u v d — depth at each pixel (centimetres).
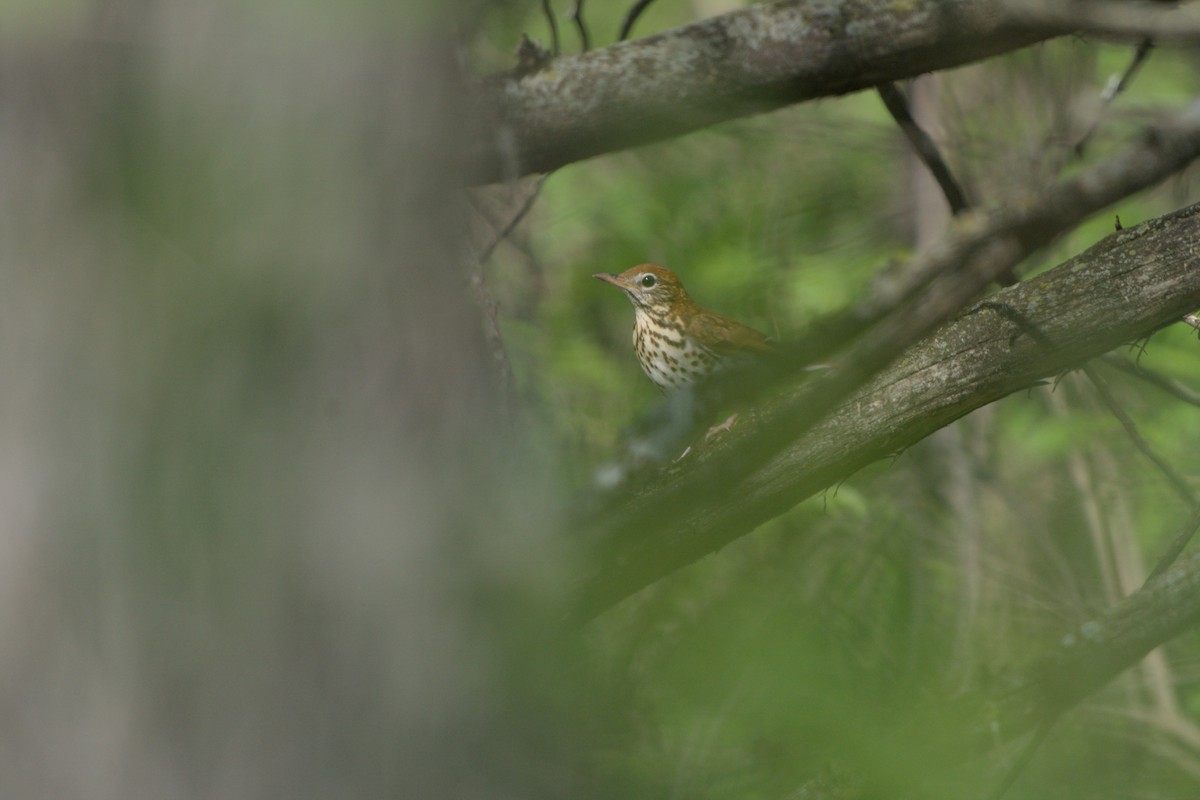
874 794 537
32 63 334
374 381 354
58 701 345
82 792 344
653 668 659
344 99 340
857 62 833
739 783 575
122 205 337
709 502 650
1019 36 827
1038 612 1289
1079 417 1305
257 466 348
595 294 1495
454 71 360
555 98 808
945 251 455
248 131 335
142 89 334
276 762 350
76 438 342
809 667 565
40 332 339
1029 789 783
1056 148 1362
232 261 338
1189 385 1262
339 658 354
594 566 664
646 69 815
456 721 362
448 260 368
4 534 343
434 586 361
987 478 1419
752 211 1511
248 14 332
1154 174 476
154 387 343
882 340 446
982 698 746
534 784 374
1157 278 730
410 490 359
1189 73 1647
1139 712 1112
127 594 346
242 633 349
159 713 347
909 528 1241
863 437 741
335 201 342
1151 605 778
